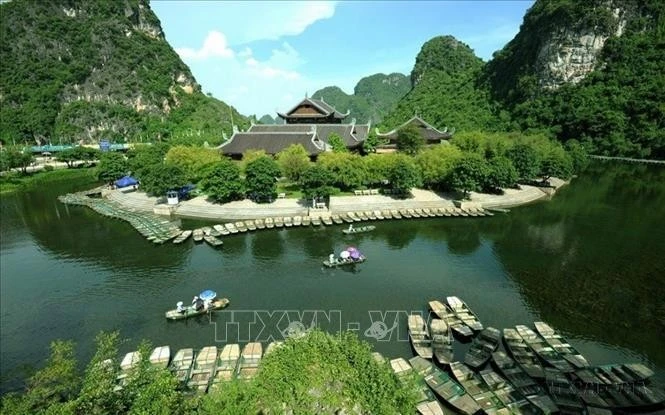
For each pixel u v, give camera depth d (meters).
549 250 58.75
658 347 35.94
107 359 25.95
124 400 18.45
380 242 61.97
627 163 136.88
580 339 37.12
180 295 45.94
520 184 97.69
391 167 81.50
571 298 44.59
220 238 62.97
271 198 80.00
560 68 178.88
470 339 36.38
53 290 47.84
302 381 18.20
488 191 88.81
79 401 17.19
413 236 64.62
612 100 157.88
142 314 42.16
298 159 82.12
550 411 26.30
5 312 43.19
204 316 41.28
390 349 35.41
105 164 99.19
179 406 17.78
